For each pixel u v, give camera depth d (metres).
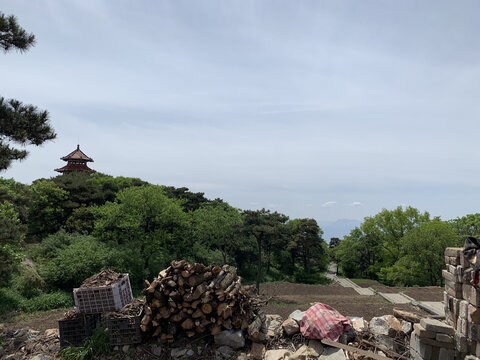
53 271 20.31
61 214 31.06
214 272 7.78
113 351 7.27
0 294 16.45
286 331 7.57
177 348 7.35
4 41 12.21
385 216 45.75
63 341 7.60
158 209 29.45
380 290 25.05
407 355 6.98
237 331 7.45
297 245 45.81
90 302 7.62
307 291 26.48
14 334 9.22
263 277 41.62
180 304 7.48
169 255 32.53
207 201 45.28
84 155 50.66
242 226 29.56
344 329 7.52
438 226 35.16
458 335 6.18
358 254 50.41
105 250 24.00
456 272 6.59
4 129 11.56
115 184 40.25
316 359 6.72
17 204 21.70
